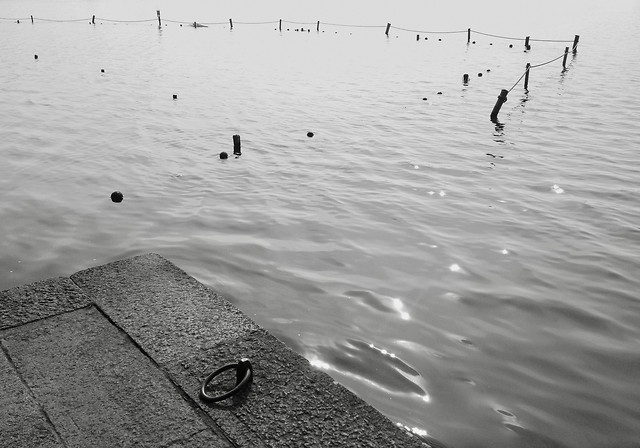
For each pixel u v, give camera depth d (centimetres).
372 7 5419
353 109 1170
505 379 325
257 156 805
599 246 513
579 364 342
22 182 661
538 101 1251
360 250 500
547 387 319
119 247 503
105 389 217
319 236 530
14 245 501
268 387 221
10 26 3200
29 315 263
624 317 399
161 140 883
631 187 675
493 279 451
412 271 462
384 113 1129
